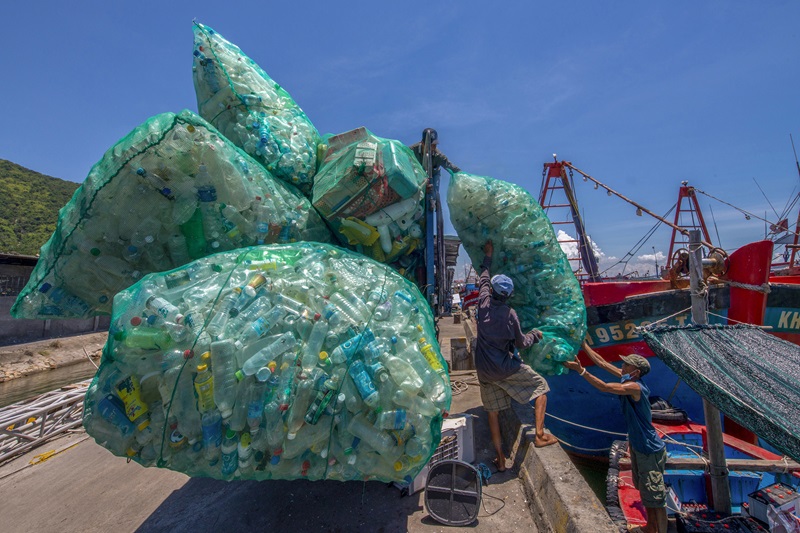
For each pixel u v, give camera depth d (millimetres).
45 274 2643
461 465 3123
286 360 2049
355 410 2082
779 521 2977
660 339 2959
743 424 2211
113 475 4383
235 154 2836
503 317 3535
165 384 1929
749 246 5066
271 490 3574
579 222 11742
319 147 3951
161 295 2066
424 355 2361
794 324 5680
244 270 2266
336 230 3496
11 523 3615
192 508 3463
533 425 4086
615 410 5629
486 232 4176
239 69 3666
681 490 3633
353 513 3156
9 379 15305
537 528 2938
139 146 2469
